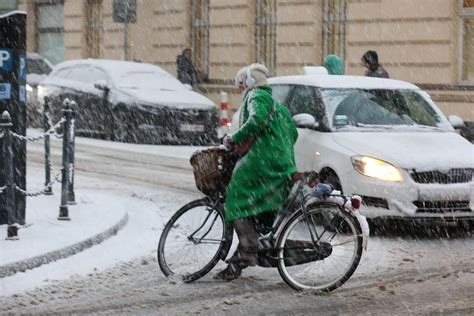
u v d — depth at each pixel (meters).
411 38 45.12
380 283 16.25
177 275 16.42
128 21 51.16
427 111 23.23
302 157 22.34
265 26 53.00
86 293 15.41
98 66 44.19
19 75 19.77
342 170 21.00
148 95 41.84
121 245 19.09
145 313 14.18
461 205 20.42
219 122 44.34
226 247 16.12
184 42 56.66
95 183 28.52
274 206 15.63
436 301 14.96
